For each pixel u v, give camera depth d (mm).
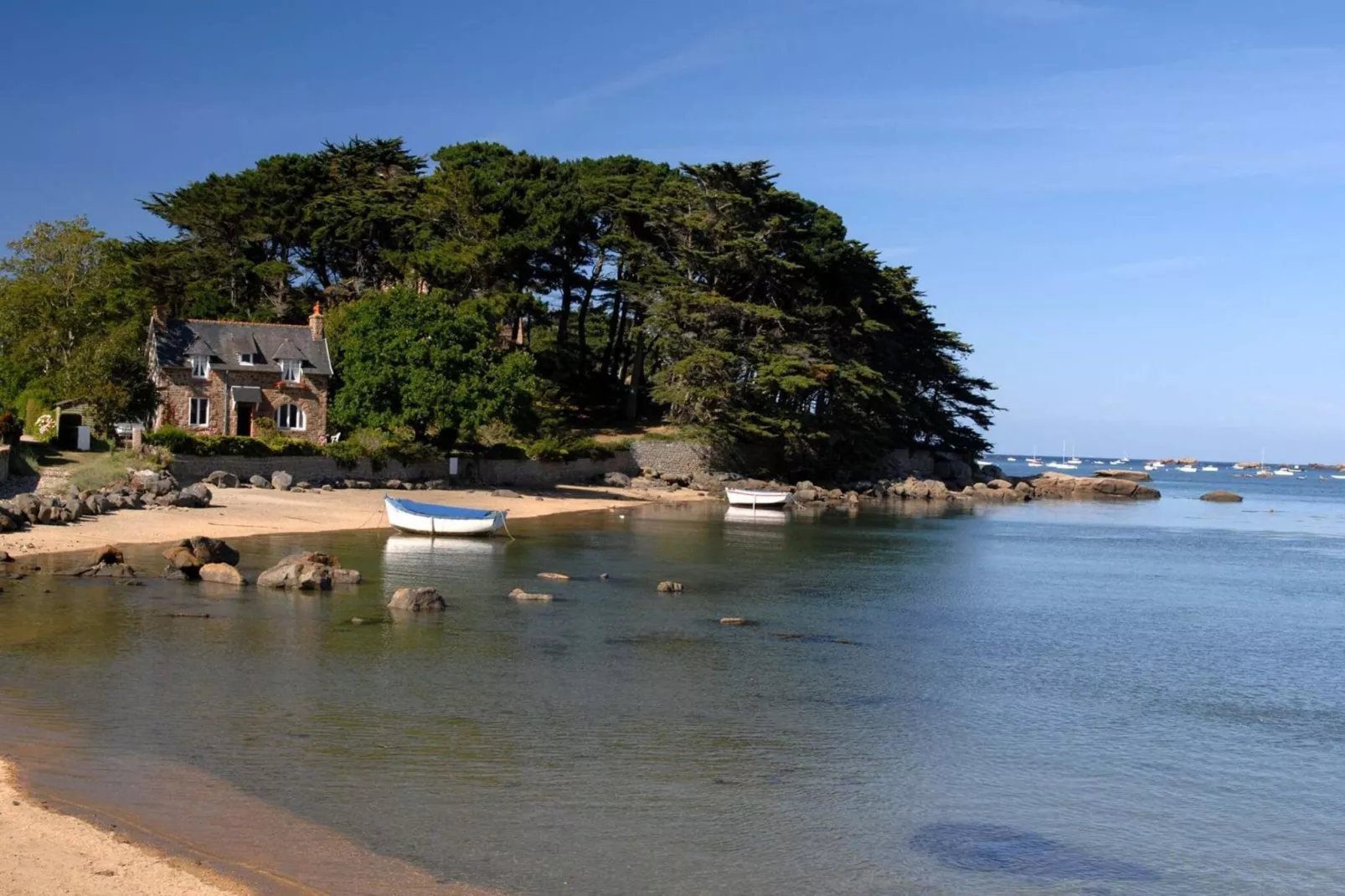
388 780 15352
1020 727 20469
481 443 76562
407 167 102875
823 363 86062
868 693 22531
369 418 67188
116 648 22484
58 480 47562
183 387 67188
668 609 31578
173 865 11602
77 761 15109
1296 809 16453
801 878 12922
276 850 12469
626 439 88750
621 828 14102
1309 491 164500
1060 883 13250
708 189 86562
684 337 84375
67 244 74938
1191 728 20953
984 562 48781
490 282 86625
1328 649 29797
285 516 49625
